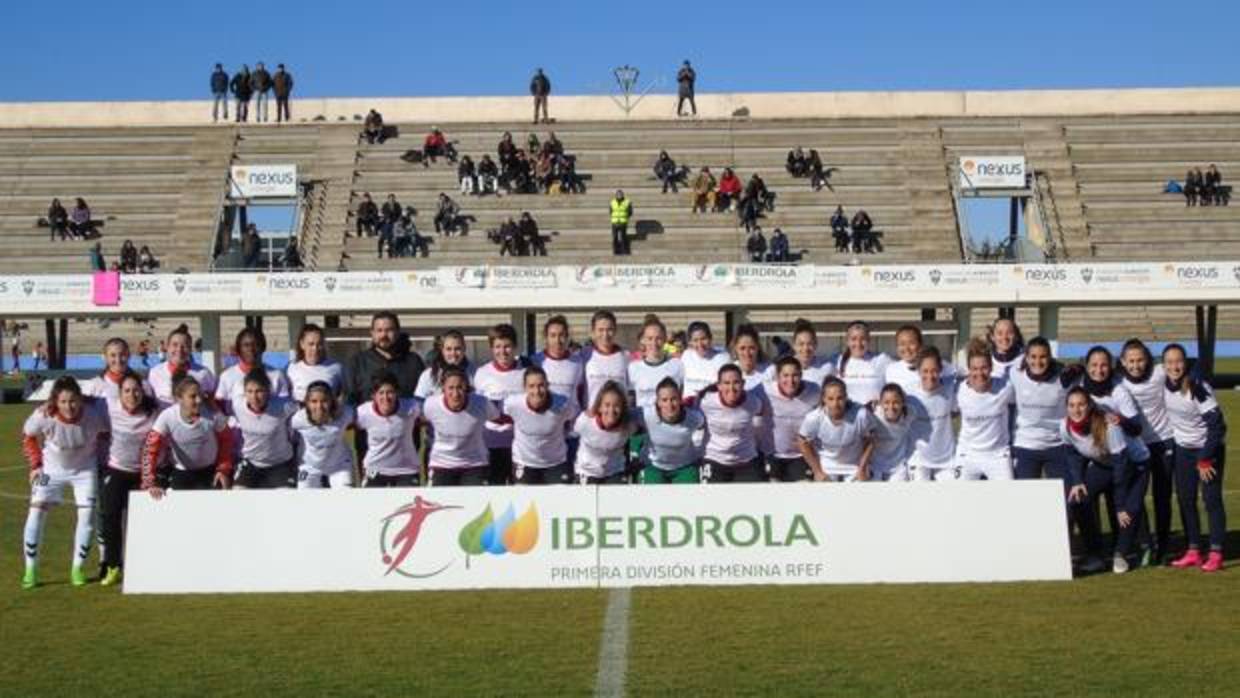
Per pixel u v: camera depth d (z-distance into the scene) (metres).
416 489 10.69
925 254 42.12
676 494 10.62
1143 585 10.38
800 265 32.66
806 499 10.64
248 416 11.57
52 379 35.38
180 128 48.22
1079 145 47.25
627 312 38.16
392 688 7.68
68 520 14.87
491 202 44.06
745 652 8.38
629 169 46.16
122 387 11.17
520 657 8.34
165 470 11.47
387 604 10.02
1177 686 7.50
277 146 47.25
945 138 47.53
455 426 11.51
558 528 10.60
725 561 10.58
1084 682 7.61
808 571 10.59
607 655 8.34
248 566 10.64
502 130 48.31
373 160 46.50
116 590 10.80
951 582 10.56
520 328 33.34
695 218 43.62
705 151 47.12
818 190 44.91
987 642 8.57
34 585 11.02
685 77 50.03
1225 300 32.47
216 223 41.47
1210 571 10.92
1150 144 47.38
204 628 9.32
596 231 43.22
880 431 11.59
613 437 11.48
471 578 10.59
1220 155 46.78
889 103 50.91
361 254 41.94
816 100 50.97
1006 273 32.50
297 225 41.91
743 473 11.91
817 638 8.73
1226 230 43.28
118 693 7.67
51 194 45.44
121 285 32.69
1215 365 39.66
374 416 11.49
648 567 10.57
